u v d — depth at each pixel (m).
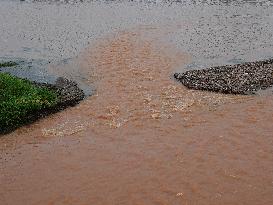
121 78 26.62
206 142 19.00
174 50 31.09
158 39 33.44
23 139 20.06
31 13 42.69
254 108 21.92
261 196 15.45
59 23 38.88
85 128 20.83
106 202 15.48
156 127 20.53
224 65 27.91
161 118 21.38
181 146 18.78
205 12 40.75
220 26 36.19
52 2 47.00
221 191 15.80
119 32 35.31
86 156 18.42
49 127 21.06
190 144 18.91
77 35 35.28
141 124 20.89
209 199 15.38
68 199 15.73
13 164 18.08
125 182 16.55
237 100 22.89
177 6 43.38
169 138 19.48
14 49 32.84
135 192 15.95
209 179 16.48
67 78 27.12
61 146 19.31
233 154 18.02
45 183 16.72
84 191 16.14
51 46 33.19
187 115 21.55
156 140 19.38
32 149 19.17
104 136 20.00
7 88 23.44
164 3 44.81
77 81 26.67
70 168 17.61
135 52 30.88
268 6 42.03
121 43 32.72
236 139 19.12
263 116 21.06
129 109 22.50
